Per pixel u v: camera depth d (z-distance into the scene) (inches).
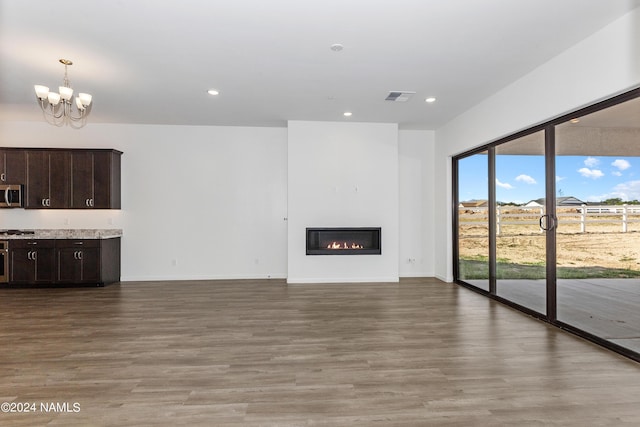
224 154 253.4
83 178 230.4
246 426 79.0
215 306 178.2
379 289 217.8
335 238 239.9
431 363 111.2
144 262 248.1
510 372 104.9
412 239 263.7
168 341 129.9
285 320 155.3
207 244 252.4
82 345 126.0
